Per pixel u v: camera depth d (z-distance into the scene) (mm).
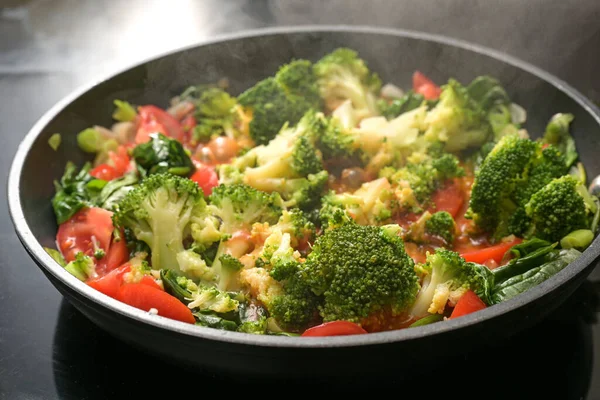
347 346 255
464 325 262
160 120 428
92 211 356
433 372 289
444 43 441
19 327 341
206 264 331
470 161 407
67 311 350
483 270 317
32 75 529
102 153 404
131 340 285
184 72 446
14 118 486
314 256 306
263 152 377
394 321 301
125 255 342
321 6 572
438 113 399
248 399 301
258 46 453
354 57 443
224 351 263
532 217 341
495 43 510
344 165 387
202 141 426
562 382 309
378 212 351
